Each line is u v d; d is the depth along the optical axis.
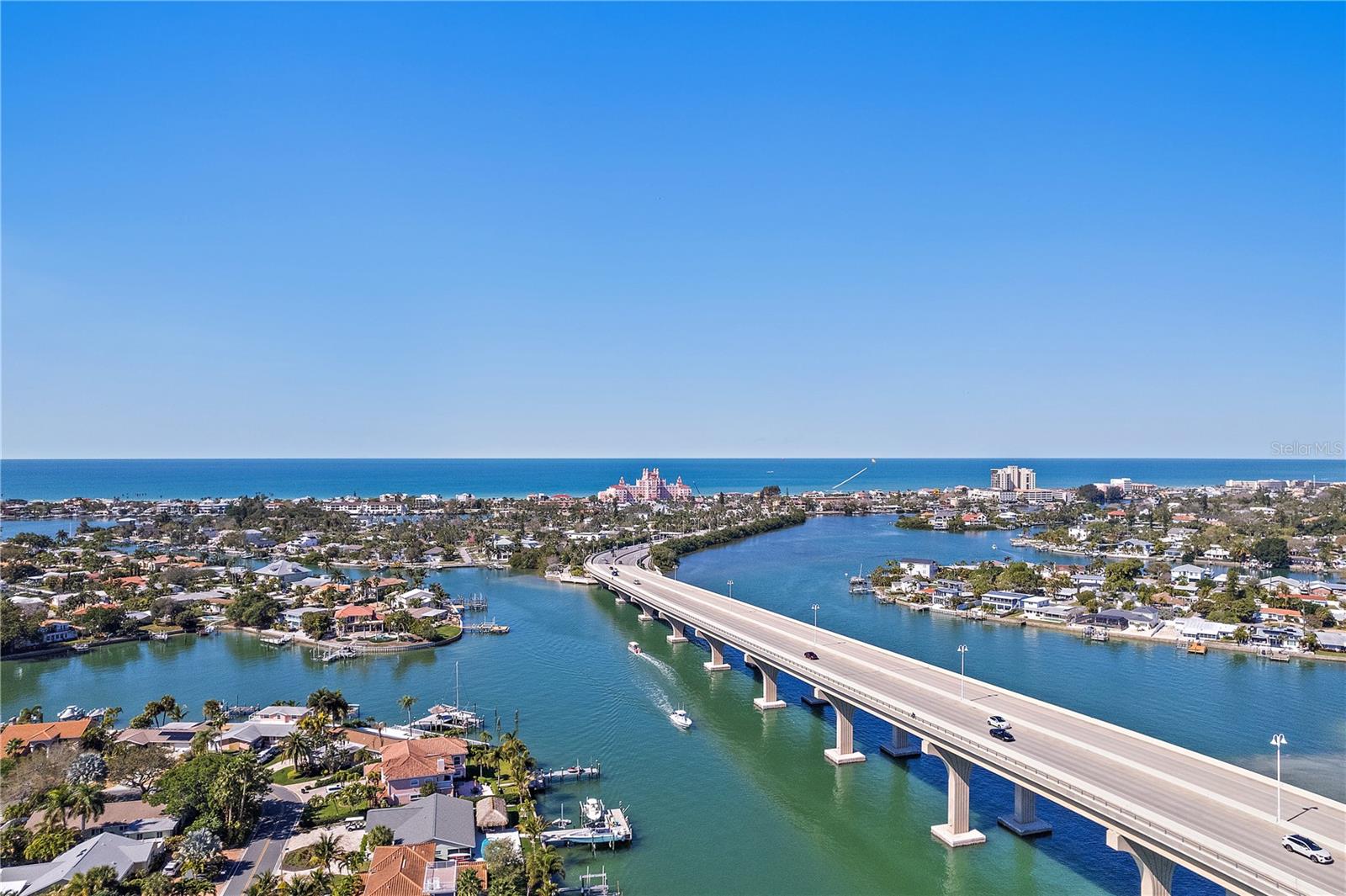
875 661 145.50
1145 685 165.25
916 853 100.94
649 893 92.06
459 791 115.00
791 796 117.44
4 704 163.38
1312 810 80.88
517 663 191.88
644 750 135.00
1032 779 91.75
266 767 123.06
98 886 84.06
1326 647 192.38
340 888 85.75
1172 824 76.81
